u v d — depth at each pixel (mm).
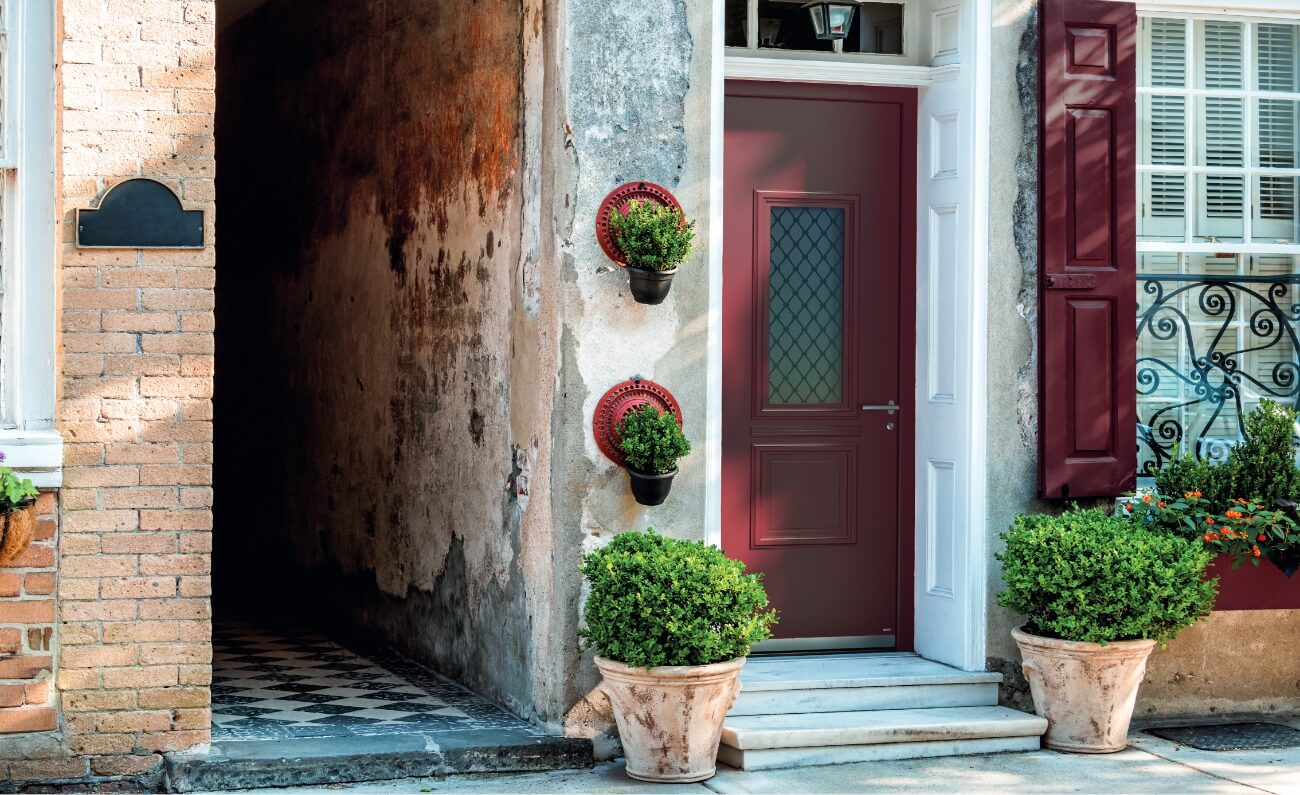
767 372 7117
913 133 7297
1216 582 6633
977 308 6879
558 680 6371
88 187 5801
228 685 7547
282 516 10742
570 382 6340
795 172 7152
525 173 6801
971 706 6820
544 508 6523
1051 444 6883
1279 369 7520
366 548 9086
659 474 6273
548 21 6527
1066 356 6918
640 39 6441
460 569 7645
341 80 9672
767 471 7109
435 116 8070
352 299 9422
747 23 7090
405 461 8461
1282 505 6809
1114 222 6988
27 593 5758
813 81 7125
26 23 5875
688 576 5895
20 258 5852
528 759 6215
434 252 8055
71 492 5789
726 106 7062
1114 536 6477
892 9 7281
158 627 5895
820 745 6297
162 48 5875
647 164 6453
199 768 5828
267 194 11289
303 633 9336
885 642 7266
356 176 9367
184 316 5902
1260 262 7508
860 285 7234
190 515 5918
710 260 6531
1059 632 6457
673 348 6480
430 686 7586
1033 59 6965
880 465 7266
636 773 6066
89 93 5797
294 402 10523
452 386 7781
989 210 6910
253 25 11688
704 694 5945
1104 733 6527
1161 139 7402
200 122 5914
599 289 6379
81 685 5820
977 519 6875
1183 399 7410
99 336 5820
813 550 7172
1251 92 7512
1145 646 6461
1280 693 7281
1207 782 6098
